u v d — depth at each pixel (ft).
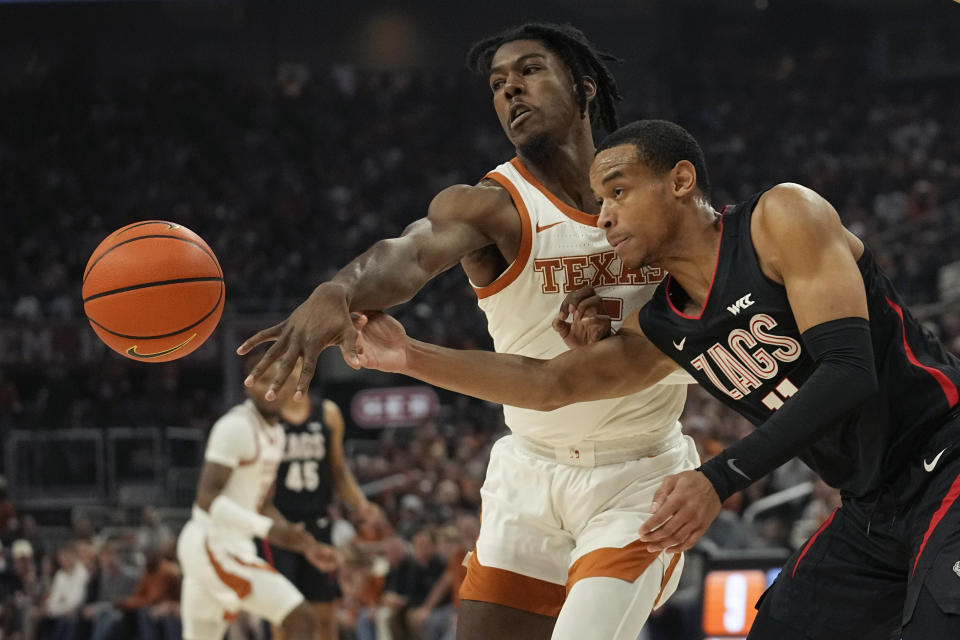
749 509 28.25
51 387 56.54
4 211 72.13
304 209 73.41
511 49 11.01
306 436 22.44
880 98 81.05
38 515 47.26
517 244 10.71
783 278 8.65
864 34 83.35
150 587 30.83
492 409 49.80
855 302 8.20
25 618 33.37
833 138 76.95
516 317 10.94
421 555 28.48
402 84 81.35
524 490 11.20
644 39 81.97
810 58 82.69
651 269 10.79
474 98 81.10
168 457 48.62
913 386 9.03
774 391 9.20
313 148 77.71
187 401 57.62
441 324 57.26
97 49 80.43
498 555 11.03
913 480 9.02
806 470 30.76
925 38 80.74
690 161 9.02
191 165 76.13
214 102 79.36
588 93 11.35
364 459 42.32
